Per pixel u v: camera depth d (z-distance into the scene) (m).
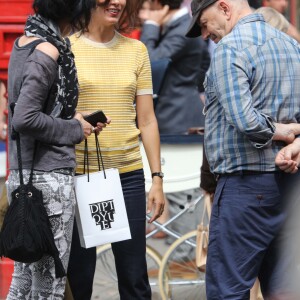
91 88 16.11
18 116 13.79
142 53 16.66
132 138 16.38
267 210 14.62
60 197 14.24
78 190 15.39
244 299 14.63
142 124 16.89
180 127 25.61
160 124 25.69
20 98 13.82
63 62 14.27
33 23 14.36
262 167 14.52
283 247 14.77
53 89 14.16
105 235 15.43
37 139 14.04
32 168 14.12
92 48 16.30
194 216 23.45
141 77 16.66
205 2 15.07
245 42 14.45
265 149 14.51
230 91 14.16
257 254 14.62
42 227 13.93
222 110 14.70
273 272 14.92
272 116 14.49
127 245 16.47
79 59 16.20
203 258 19.53
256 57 14.41
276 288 14.88
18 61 14.18
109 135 16.22
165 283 21.08
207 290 14.96
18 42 14.41
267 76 14.45
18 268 14.86
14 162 14.35
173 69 25.61
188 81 25.66
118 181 15.48
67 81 14.30
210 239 14.98
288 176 14.70
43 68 13.90
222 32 15.07
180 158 21.30
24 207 13.97
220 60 14.30
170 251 21.09
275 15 18.36
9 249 13.88
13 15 20.05
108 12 16.16
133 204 16.44
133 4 17.08
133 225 16.44
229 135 14.62
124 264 16.55
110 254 21.17
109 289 21.12
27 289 14.81
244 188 14.59
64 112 14.33
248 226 14.59
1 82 20.64
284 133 14.42
